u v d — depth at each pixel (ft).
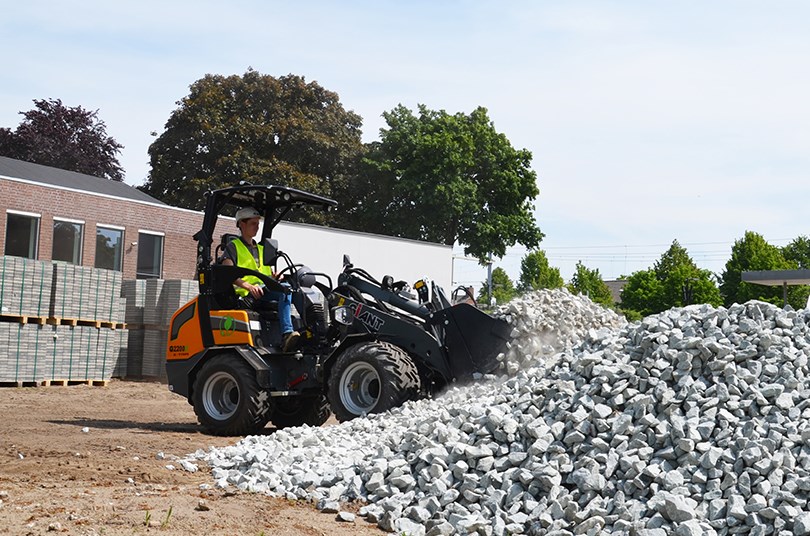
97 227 79.25
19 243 72.84
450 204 146.72
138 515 17.37
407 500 19.84
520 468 20.10
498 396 23.88
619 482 19.19
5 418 37.09
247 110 145.89
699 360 22.30
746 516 17.60
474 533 18.11
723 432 19.88
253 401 32.76
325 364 32.68
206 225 35.14
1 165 91.66
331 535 17.63
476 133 156.35
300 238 98.43
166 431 33.73
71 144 147.13
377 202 149.59
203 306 34.63
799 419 20.22
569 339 31.65
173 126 143.02
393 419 28.73
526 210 159.22
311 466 22.75
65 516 16.96
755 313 24.27
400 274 110.93
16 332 53.11
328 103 155.02
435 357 31.76
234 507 19.03
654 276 167.73
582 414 21.24
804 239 211.00
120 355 62.39
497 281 232.53
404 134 151.43
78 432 32.12
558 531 17.78
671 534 17.24
